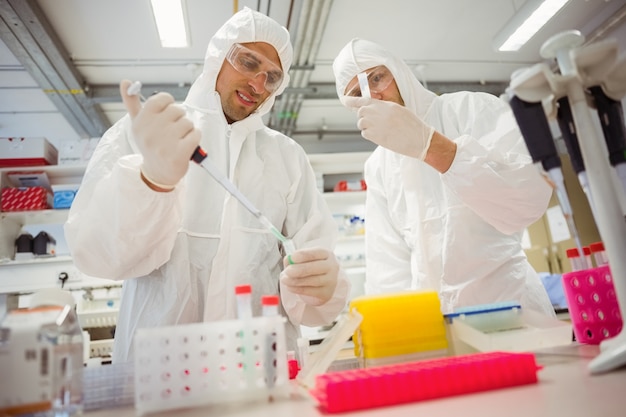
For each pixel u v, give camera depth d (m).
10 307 3.57
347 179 4.78
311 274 1.07
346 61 1.74
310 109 4.72
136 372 0.67
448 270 1.57
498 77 4.53
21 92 3.82
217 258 1.30
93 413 0.73
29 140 3.71
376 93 1.71
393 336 0.90
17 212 3.60
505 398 0.61
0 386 0.62
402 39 3.76
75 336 0.75
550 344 0.96
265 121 4.71
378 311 0.91
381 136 1.31
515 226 1.42
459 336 0.93
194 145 0.99
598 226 0.73
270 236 1.40
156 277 1.30
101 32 3.32
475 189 1.28
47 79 3.59
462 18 3.55
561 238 3.98
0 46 3.26
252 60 1.40
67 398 0.72
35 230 4.10
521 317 0.98
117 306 3.60
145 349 0.68
